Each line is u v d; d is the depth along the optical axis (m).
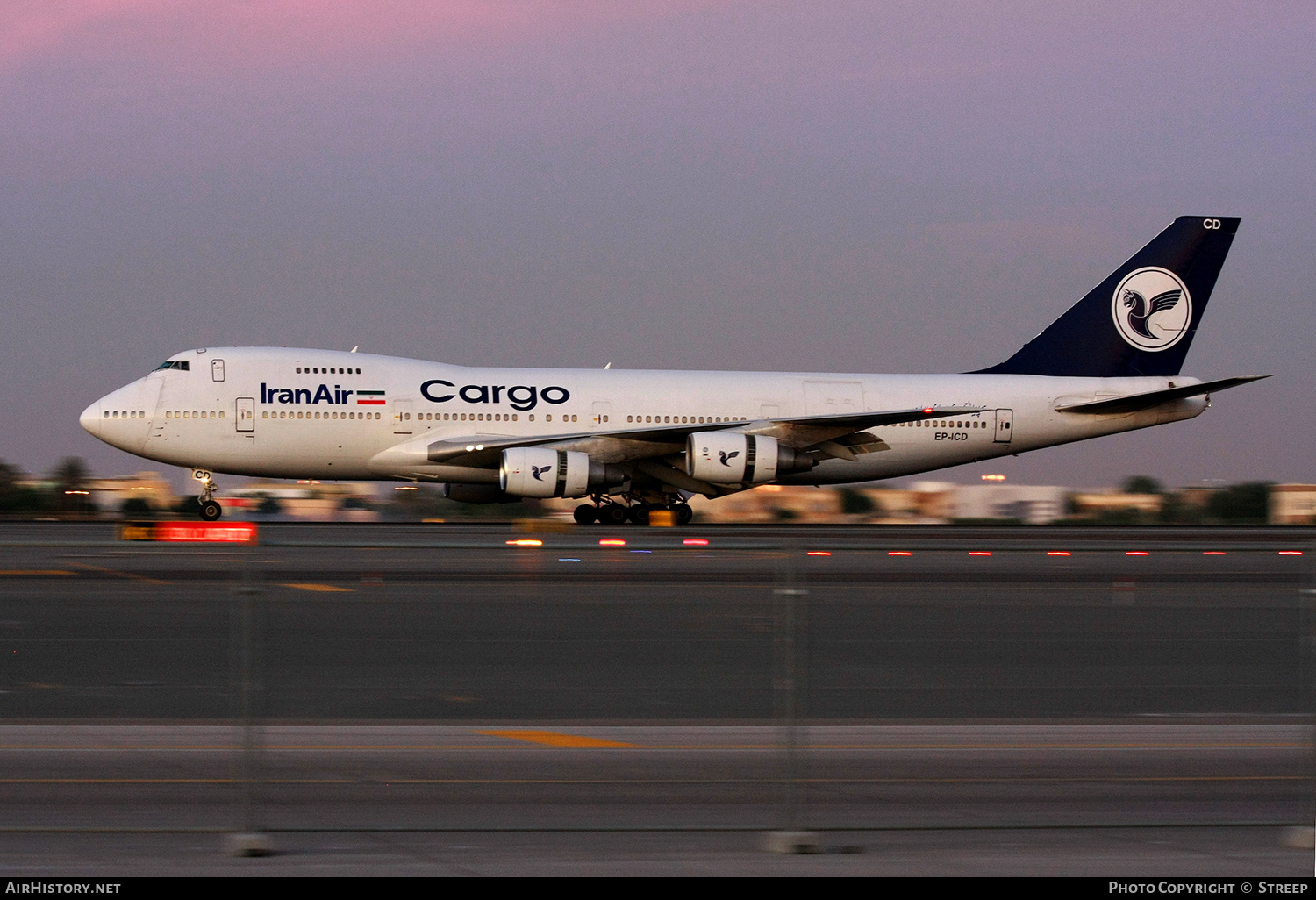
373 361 183.50
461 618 82.88
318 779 44.53
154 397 174.62
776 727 54.09
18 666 65.94
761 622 84.38
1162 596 103.00
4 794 42.16
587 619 83.81
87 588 95.62
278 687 61.56
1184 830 39.84
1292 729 55.00
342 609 85.94
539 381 187.38
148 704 57.75
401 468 180.88
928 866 36.12
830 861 36.47
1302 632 62.09
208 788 43.31
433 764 46.78
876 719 56.41
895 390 198.50
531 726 53.91
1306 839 38.38
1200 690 64.19
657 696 60.88
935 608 92.94
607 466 181.12
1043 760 48.88
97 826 38.69
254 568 44.03
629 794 43.03
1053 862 36.50
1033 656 73.44
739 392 192.38
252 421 175.75
